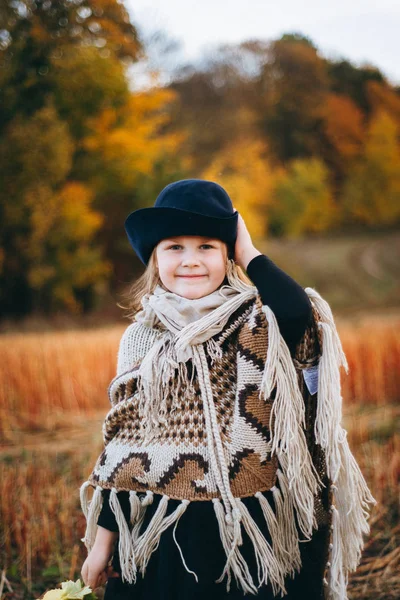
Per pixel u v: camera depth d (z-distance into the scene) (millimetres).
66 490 3502
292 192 31469
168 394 1648
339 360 1690
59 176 15906
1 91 14695
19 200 15539
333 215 34656
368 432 4660
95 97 15977
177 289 1702
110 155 17594
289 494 1635
